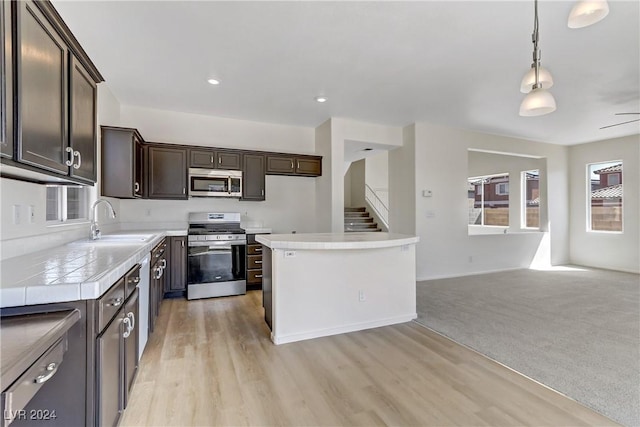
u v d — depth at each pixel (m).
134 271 1.96
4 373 0.72
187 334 2.99
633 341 2.87
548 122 5.20
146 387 2.10
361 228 7.22
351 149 5.88
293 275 2.88
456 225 5.68
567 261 6.99
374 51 2.89
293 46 2.80
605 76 3.39
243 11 2.30
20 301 1.16
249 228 4.77
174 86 3.69
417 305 3.96
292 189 5.37
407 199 5.47
